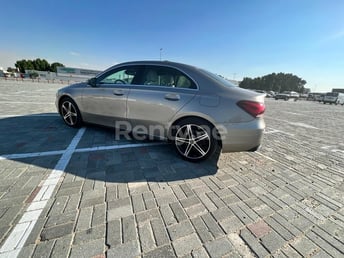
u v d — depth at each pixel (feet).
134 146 11.92
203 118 9.50
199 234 5.66
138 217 6.16
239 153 12.44
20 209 6.07
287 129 22.03
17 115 18.78
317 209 7.23
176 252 5.04
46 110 22.09
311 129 22.91
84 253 4.79
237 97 9.04
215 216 6.47
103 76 12.71
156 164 9.84
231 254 5.10
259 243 5.50
